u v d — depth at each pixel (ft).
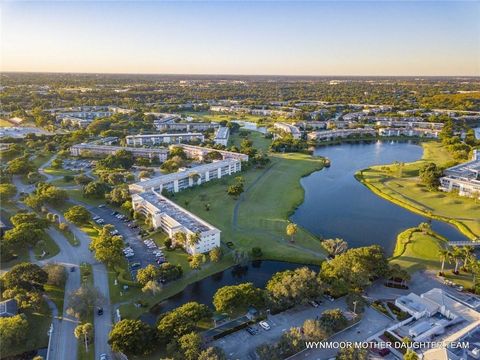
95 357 433.89
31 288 532.73
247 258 632.79
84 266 617.62
